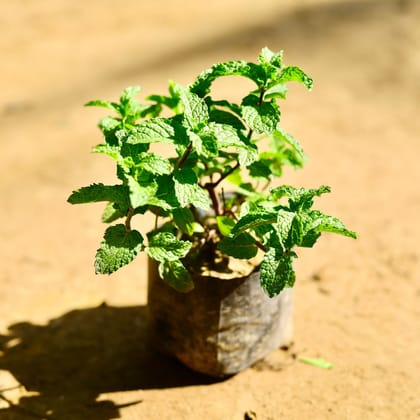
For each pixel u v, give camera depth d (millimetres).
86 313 3930
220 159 3623
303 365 3463
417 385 3297
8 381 3291
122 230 2703
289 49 8992
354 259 4520
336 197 5379
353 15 10297
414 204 5266
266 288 2598
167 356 3553
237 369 3326
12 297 4066
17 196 5406
